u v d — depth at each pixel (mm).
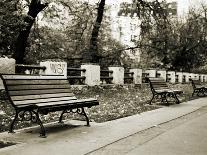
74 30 28312
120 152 6121
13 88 7152
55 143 6684
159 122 9562
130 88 24125
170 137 7551
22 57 22828
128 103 14477
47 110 7242
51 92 8266
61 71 17328
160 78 15492
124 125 8961
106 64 29719
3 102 12188
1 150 6047
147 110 12359
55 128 8289
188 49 44438
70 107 8008
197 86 20703
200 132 8227
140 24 28484
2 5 18156
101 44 30250
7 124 8523
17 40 22375
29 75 7711
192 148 6582
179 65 45312
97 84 20781
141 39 30312
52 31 27719
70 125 8781
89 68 20047
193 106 14016
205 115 11297
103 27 30484
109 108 12555
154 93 14281
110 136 7477
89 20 27906
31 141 6801
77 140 7000
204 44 45281
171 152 6230
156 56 40469
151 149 6414
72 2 25328
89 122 9328
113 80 23812
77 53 28531
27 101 7434
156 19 27719
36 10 22562
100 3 26734
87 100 8766
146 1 27219
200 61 47938
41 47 26984
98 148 6371
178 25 43719
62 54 28219
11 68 13734
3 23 18453
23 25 19875
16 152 5926
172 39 35344
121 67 24109
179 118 10531
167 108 13086
